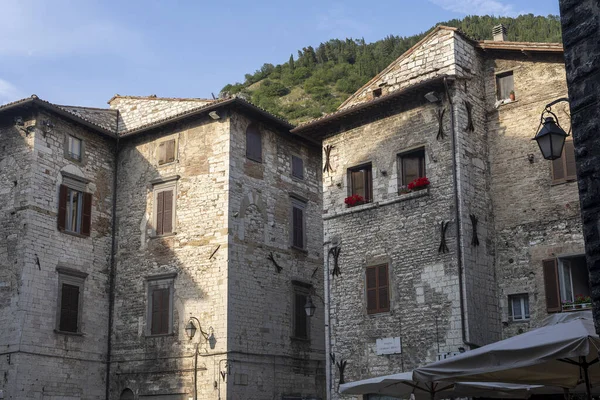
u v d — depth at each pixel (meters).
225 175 31.33
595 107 8.65
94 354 31.88
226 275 30.05
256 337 30.70
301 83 119.81
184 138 33.19
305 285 34.00
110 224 34.09
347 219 27.33
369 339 25.55
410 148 26.08
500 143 25.50
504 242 24.66
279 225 33.53
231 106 31.92
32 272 29.83
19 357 28.58
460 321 23.27
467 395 17.14
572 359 11.83
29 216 30.17
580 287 22.89
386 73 27.72
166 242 32.38
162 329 31.38
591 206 8.61
